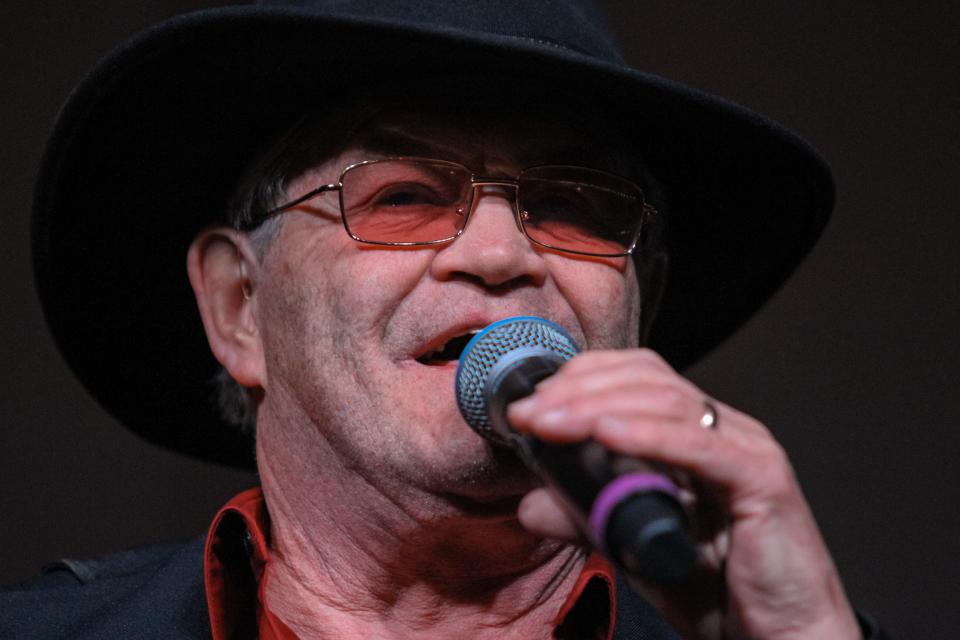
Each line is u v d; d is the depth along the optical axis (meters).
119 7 11.86
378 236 5.96
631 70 6.01
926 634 11.32
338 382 5.98
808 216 7.55
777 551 4.57
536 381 4.46
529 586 6.36
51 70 11.83
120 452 11.73
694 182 7.53
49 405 11.68
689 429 4.30
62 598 7.05
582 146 6.39
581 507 3.96
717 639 4.89
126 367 8.09
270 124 6.71
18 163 11.77
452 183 6.02
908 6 12.33
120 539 11.55
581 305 6.12
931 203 12.10
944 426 11.71
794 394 11.94
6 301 11.71
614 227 6.40
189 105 6.57
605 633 6.32
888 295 12.02
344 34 5.80
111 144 6.73
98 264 7.45
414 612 6.39
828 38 12.37
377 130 6.16
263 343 6.74
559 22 6.27
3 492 11.44
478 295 5.80
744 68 12.35
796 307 12.09
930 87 12.23
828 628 4.59
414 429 5.75
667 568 3.61
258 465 6.99
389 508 6.02
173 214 7.33
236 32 5.95
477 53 5.73
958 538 11.50
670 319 8.76
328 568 6.46
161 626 6.48
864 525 11.65
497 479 5.61
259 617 6.61
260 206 6.63
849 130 12.26
